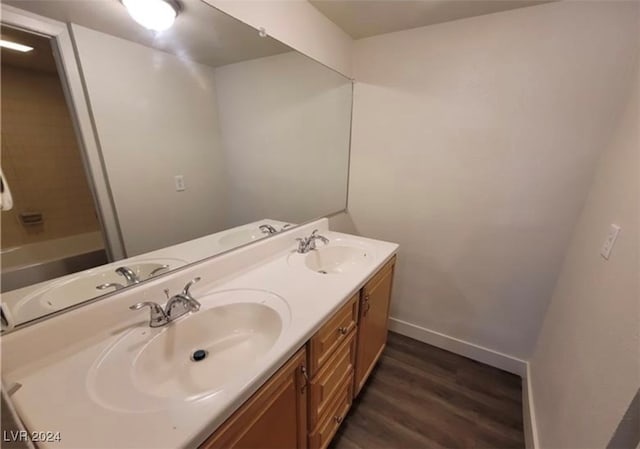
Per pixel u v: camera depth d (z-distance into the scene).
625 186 0.98
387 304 1.74
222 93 1.21
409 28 1.67
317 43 1.58
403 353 1.99
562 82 1.37
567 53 1.33
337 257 1.72
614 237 0.96
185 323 0.91
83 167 0.80
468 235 1.79
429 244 1.93
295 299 1.05
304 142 1.69
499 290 1.77
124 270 0.92
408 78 1.75
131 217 0.94
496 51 1.48
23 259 0.69
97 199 0.84
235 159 1.32
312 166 1.79
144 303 0.85
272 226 1.58
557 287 1.54
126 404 0.61
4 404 0.47
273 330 0.95
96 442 0.52
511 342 1.80
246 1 1.18
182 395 0.78
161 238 1.04
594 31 1.26
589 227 1.26
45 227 0.72
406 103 1.79
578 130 1.38
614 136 1.24
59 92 0.73
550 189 1.50
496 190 1.64
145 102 0.94
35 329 0.70
